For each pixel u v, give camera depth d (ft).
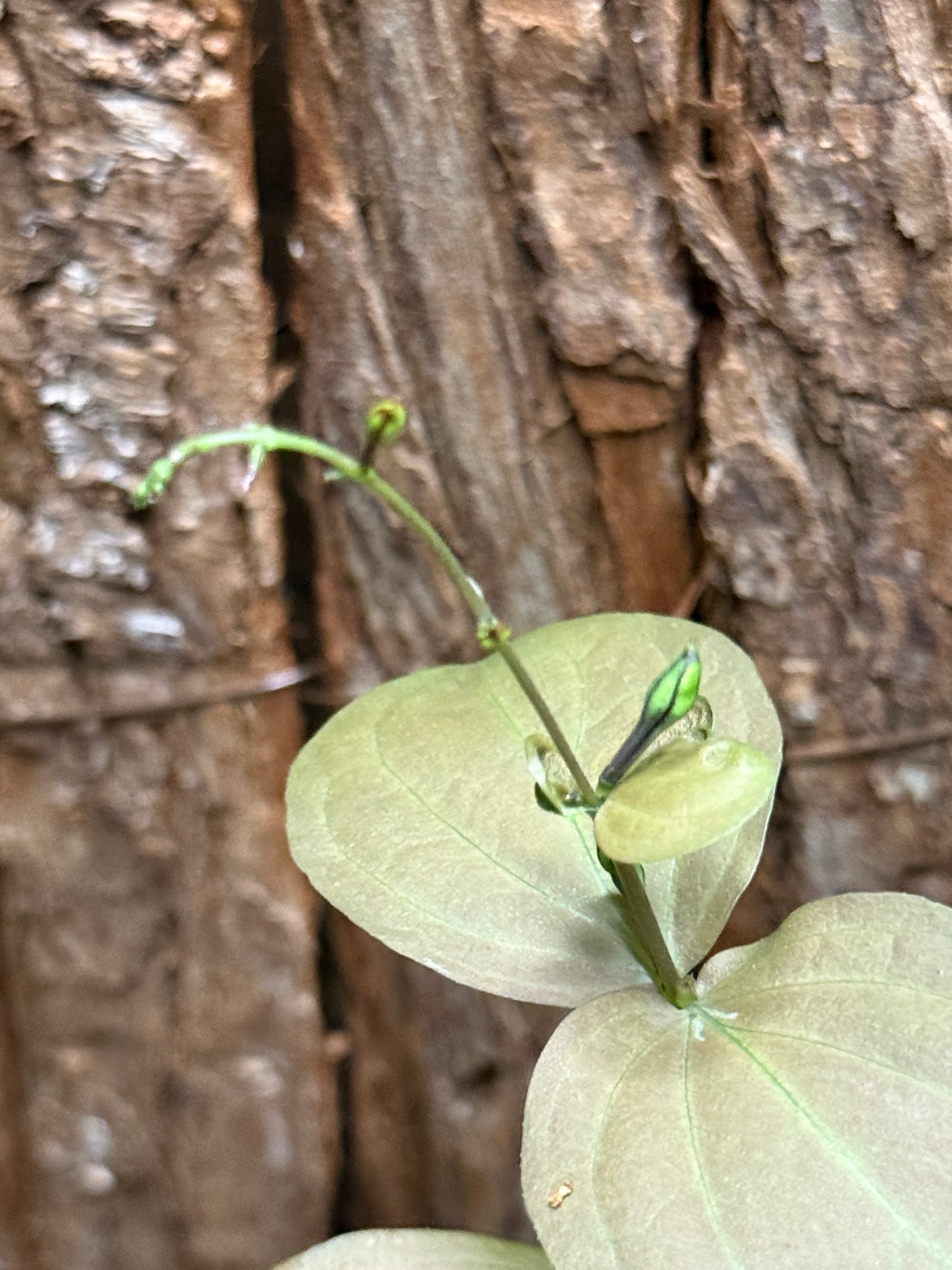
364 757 0.62
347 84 0.76
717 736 0.61
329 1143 0.96
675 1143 0.51
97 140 0.75
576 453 0.82
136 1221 0.97
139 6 0.73
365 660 0.87
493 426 0.82
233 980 0.92
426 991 0.93
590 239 0.77
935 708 0.83
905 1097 0.51
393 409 0.49
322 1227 0.97
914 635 0.82
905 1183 0.49
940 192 0.73
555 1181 0.51
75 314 0.78
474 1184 0.96
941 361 0.76
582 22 0.73
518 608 0.85
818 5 0.72
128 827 0.89
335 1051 0.95
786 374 0.78
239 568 0.83
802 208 0.75
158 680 0.86
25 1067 0.93
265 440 0.49
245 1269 0.98
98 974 0.91
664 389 0.80
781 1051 0.54
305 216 0.79
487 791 0.61
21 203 0.76
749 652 0.84
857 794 0.86
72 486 0.81
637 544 0.84
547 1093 0.54
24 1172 0.96
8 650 0.85
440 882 0.59
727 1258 0.48
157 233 0.77
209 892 0.90
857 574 0.81
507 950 0.58
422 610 0.85
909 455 0.79
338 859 0.60
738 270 0.76
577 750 0.62
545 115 0.75
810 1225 0.49
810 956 0.57
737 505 0.81
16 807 0.88
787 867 0.88
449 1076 0.95
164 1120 0.94
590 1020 0.56
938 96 0.72
